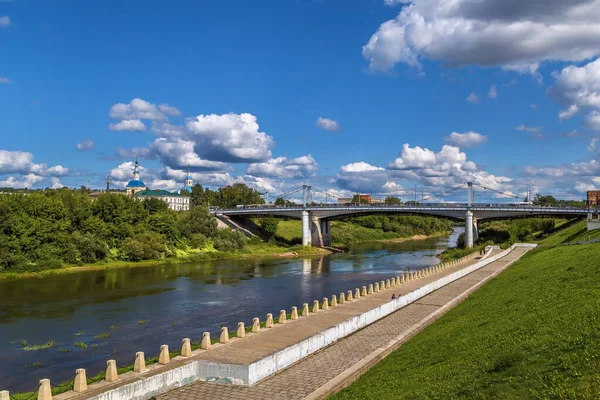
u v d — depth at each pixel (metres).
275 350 33.75
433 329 40.81
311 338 34.16
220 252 142.00
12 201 107.50
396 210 162.50
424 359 29.95
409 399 22.69
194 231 149.50
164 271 107.75
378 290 62.00
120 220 128.25
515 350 25.11
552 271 50.94
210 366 28.56
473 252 124.50
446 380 23.86
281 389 27.22
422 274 77.00
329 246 180.88
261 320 56.16
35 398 28.91
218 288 82.38
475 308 45.62
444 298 56.59
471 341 30.59
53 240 108.44
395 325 43.22
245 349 34.00
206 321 56.78
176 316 59.62
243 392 26.86
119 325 54.94
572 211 141.62
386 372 29.33
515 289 48.22
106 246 118.56
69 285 85.44
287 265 122.44
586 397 17.80
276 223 195.38
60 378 37.72
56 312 62.03
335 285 85.94
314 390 26.88
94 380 27.84
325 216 175.38
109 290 79.94
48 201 112.50
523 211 147.75
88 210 124.12
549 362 21.98
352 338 38.78
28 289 80.75
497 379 21.81
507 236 160.12
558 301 33.97
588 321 26.05
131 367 32.53
